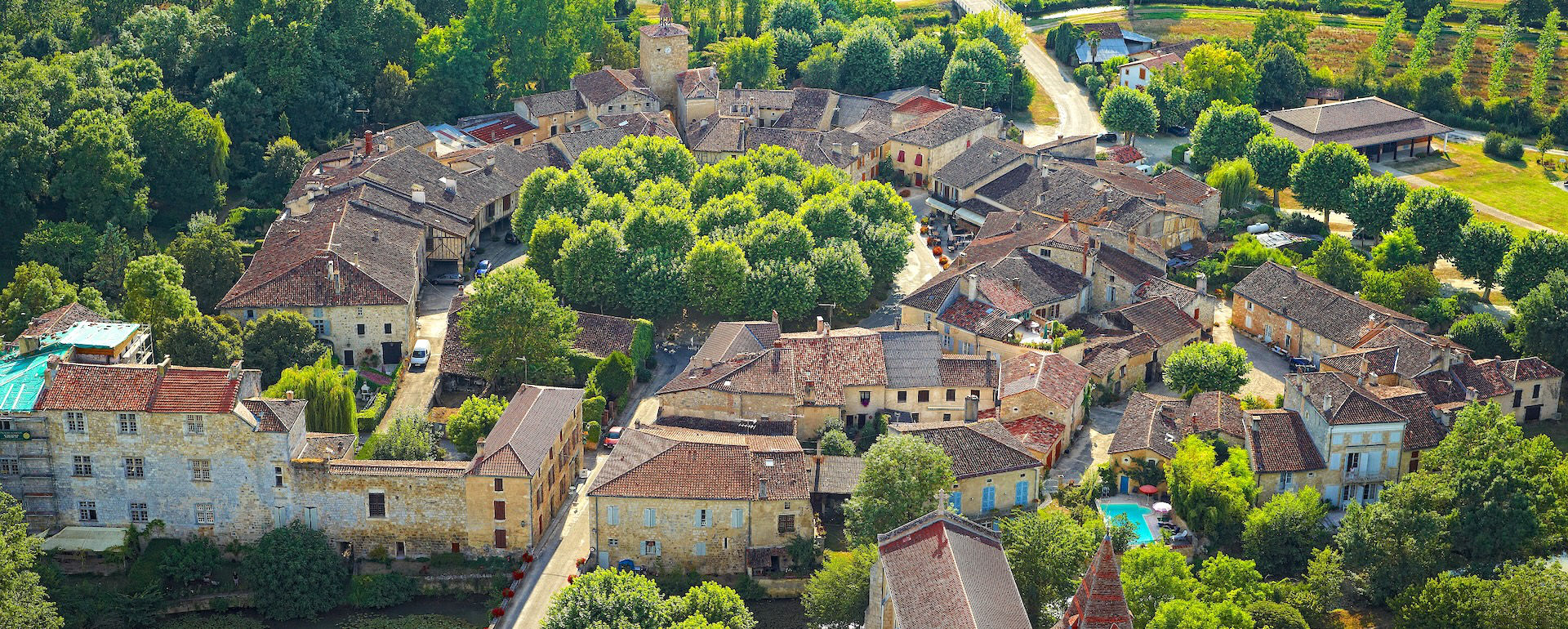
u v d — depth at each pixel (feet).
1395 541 547.08
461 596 572.92
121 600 554.87
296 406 575.38
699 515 568.41
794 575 568.00
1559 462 599.57
